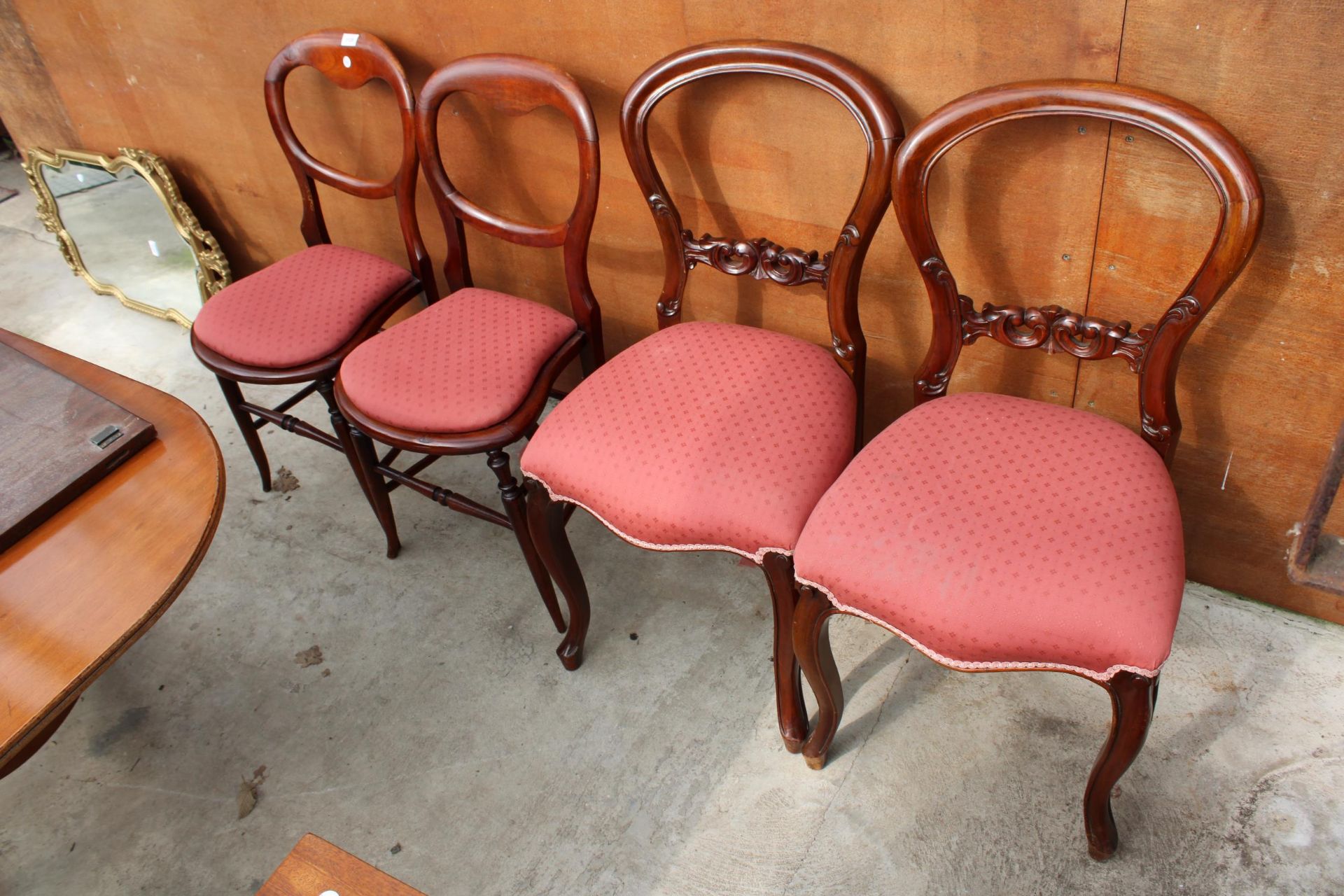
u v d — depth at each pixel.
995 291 1.47
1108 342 1.25
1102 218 1.31
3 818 1.56
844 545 1.18
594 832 1.44
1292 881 1.28
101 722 1.69
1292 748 1.41
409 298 1.88
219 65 2.13
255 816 1.52
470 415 1.51
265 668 1.75
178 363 2.57
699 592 1.78
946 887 1.33
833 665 1.37
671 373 1.45
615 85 1.60
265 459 2.08
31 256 3.10
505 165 1.85
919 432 1.30
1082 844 1.35
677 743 1.54
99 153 2.57
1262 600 1.60
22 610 1.08
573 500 1.40
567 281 1.78
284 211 2.37
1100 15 1.16
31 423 1.29
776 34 1.39
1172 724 1.46
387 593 1.87
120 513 1.19
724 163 1.57
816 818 1.42
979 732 1.50
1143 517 1.15
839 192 1.49
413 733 1.61
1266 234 1.22
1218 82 1.14
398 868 1.43
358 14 1.81
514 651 1.73
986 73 1.27
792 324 1.71
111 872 1.47
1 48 2.51
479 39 1.69
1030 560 1.12
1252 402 1.37
